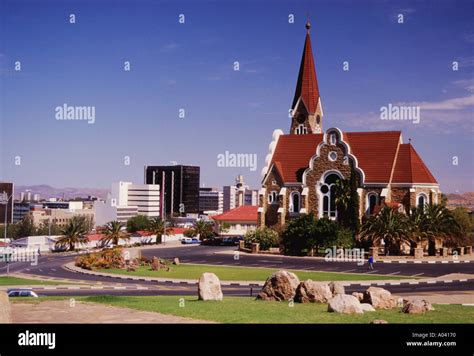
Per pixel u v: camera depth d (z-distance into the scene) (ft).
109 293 166.61
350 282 187.93
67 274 236.02
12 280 211.61
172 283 199.93
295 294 115.03
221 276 211.82
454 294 156.25
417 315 96.63
